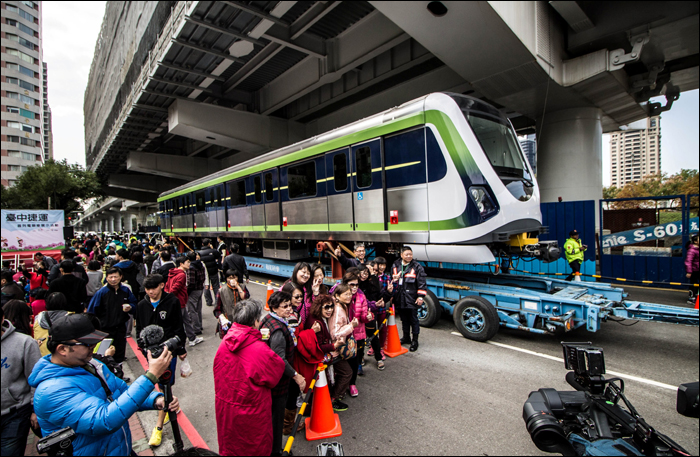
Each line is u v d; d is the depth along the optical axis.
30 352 2.72
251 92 20.66
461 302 5.83
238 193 12.16
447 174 5.84
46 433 2.00
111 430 1.95
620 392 2.40
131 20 22.95
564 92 11.08
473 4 6.82
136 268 6.62
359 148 7.38
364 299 4.20
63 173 42.16
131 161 29.70
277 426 2.99
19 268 9.87
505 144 6.49
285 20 12.46
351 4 12.09
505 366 4.71
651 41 9.87
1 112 66.00
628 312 4.73
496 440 3.22
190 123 18.14
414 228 6.37
